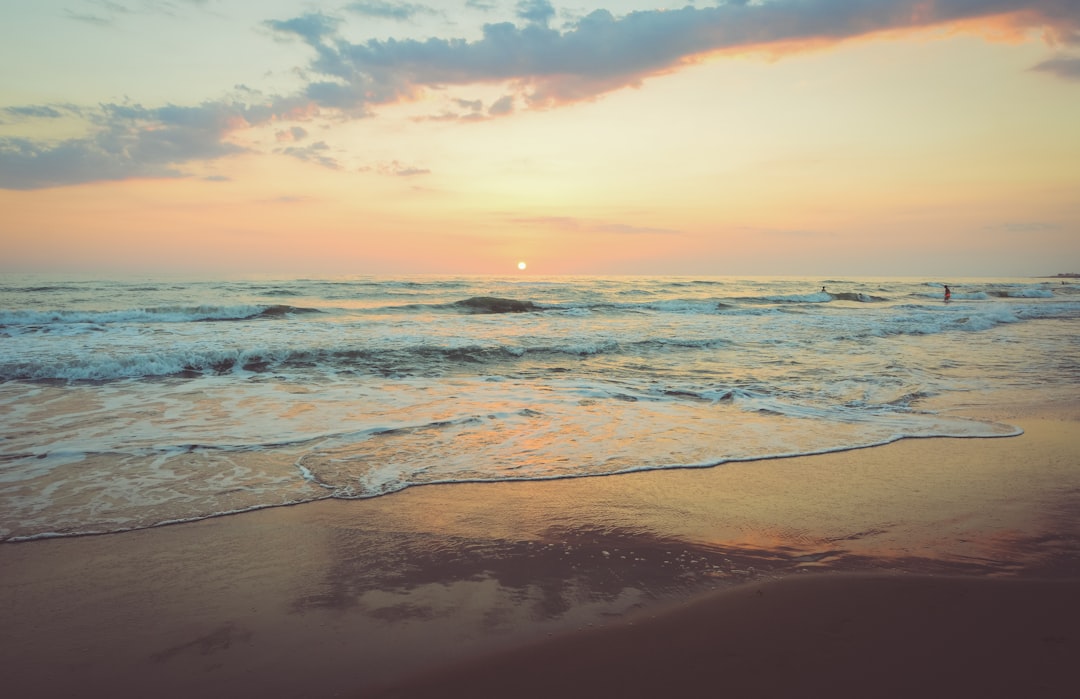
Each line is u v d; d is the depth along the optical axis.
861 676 2.49
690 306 27.81
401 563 3.67
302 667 2.64
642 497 4.83
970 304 33.69
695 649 2.73
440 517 4.39
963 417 7.61
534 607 3.15
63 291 30.89
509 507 4.60
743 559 3.70
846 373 10.92
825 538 4.02
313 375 10.68
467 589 3.34
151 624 2.97
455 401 8.49
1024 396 8.89
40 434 6.48
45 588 3.30
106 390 9.10
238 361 11.54
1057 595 3.18
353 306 26.03
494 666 2.63
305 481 5.11
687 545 3.92
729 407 8.15
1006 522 4.29
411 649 2.77
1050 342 15.70
